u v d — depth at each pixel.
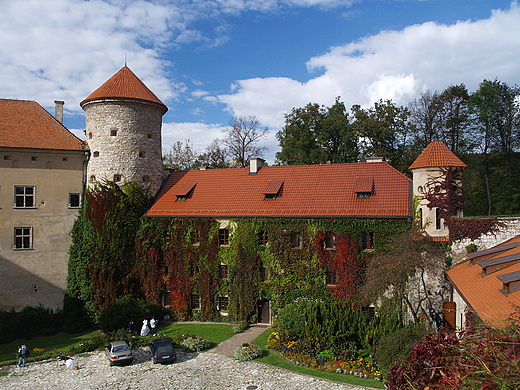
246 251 33.62
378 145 50.72
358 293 30.16
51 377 23.66
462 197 29.33
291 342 26.17
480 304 15.42
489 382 5.72
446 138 48.94
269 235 32.97
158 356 25.23
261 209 33.84
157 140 39.31
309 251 31.78
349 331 24.83
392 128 50.38
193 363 25.19
